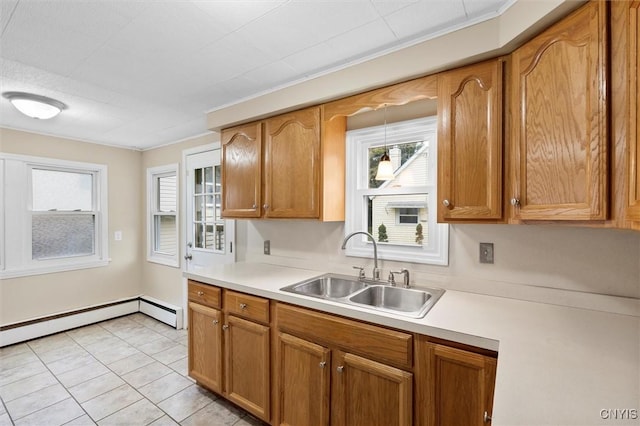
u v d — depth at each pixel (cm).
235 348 204
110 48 164
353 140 220
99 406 213
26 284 322
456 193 149
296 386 173
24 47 162
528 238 161
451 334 124
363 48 166
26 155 321
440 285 185
